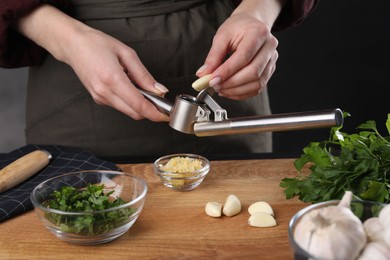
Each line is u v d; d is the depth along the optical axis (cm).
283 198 119
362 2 255
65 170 132
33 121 162
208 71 124
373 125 121
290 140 273
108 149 158
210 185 126
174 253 99
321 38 261
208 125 110
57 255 99
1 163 137
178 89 155
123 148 158
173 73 153
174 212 114
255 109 165
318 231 79
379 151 114
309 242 79
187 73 154
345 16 257
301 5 152
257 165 135
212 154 144
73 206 107
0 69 295
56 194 109
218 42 127
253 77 125
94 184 118
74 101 155
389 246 80
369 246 79
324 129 269
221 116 110
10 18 136
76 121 157
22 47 150
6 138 303
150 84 125
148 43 150
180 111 111
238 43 127
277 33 262
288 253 98
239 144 162
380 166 110
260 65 126
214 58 125
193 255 98
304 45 263
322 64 264
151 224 109
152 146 158
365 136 121
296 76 268
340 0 255
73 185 117
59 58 139
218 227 108
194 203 117
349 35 260
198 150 159
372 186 102
